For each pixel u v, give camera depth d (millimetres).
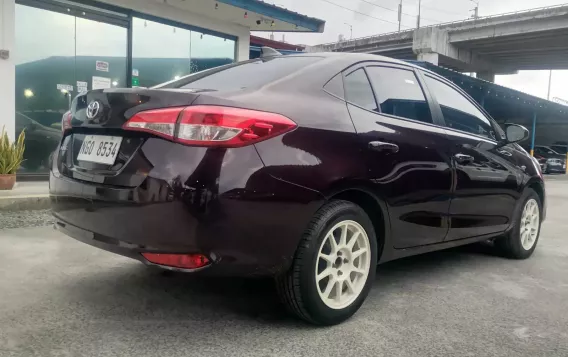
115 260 3848
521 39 29391
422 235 3215
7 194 5762
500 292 3432
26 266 3609
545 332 2711
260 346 2393
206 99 2268
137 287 3230
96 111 2520
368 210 2943
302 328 2633
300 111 2531
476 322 2830
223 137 2197
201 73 3316
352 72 3002
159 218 2156
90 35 8414
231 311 2850
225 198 2170
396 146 2939
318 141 2516
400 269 4008
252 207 2238
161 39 9461
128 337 2451
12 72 7328
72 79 8273
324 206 2562
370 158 2754
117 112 2406
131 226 2230
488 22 28938
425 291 3402
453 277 3793
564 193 12766
